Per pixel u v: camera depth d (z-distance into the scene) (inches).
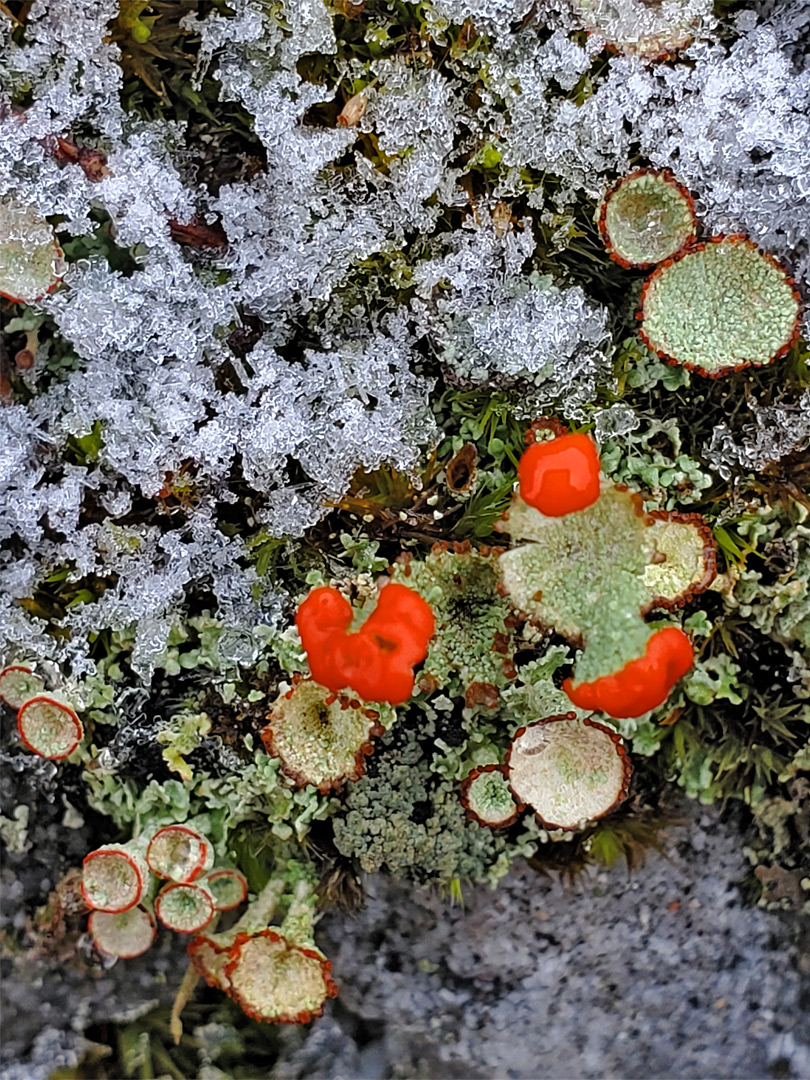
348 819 2.9
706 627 2.9
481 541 2.8
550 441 2.5
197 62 2.7
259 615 2.9
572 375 2.7
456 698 2.9
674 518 2.6
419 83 2.7
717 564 2.8
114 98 2.7
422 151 2.7
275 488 2.8
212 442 2.7
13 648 2.9
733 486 2.8
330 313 2.8
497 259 2.7
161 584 2.8
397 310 2.8
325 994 2.9
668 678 2.5
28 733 2.9
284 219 2.7
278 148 2.7
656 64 2.6
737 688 2.9
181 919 2.9
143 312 2.7
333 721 2.8
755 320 2.7
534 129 2.7
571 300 2.7
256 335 2.8
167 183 2.7
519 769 2.8
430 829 2.9
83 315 2.7
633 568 2.5
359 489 2.8
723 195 2.7
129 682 2.9
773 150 2.6
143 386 2.8
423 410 2.8
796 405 2.8
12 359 2.9
